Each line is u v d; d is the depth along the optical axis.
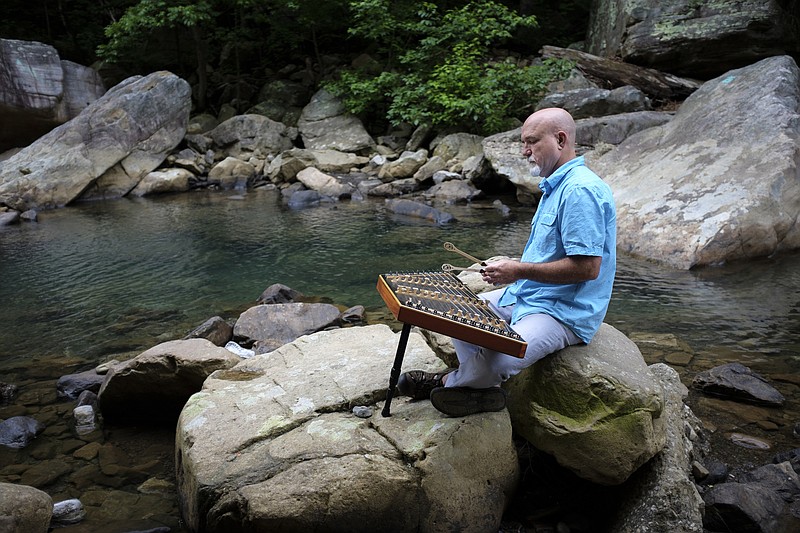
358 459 2.73
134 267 7.60
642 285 6.52
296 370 3.53
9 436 3.68
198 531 2.74
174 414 3.96
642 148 9.77
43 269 7.58
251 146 14.51
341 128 14.72
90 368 4.80
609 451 2.87
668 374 3.70
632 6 13.91
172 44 18.69
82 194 12.56
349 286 6.70
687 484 2.88
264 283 6.88
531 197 10.87
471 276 5.18
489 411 3.00
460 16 13.80
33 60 13.66
